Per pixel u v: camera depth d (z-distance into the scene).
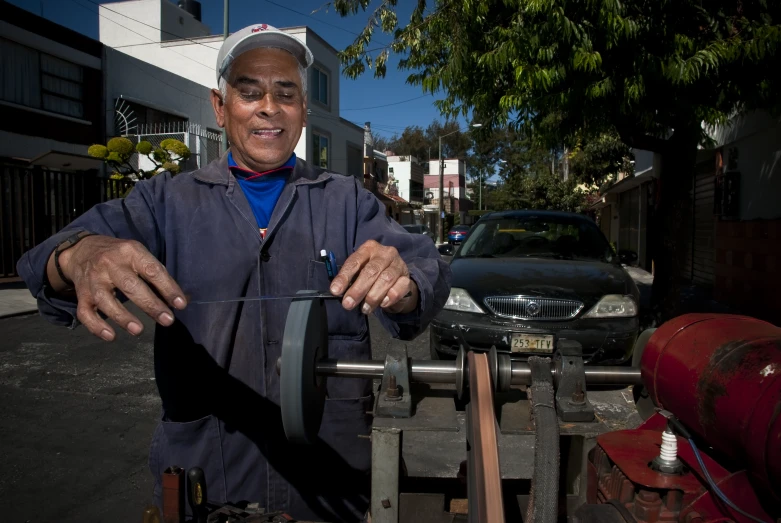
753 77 5.29
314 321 1.20
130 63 15.84
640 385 1.46
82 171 11.10
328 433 1.60
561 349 1.24
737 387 0.98
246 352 1.53
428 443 3.60
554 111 6.42
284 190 1.60
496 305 4.44
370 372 1.26
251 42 1.50
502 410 1.26
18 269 1.19
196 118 18.62
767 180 7.54
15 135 12.62
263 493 1.55
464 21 5.95
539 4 4.80
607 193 19.27
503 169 43.03
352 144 27.84
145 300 1.02
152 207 1.52
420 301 1.32
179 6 25.45
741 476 1.02
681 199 6.12
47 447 3.68
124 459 3.53
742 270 7.96
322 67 24.02
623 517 1.06
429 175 57.12
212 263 1.52
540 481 1.02
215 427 1.53
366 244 1.24
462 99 7.05
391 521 1.20
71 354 5.84
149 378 5.07
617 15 4.77
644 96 5.32
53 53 13.45
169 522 1.27
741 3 5.35
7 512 2.93
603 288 4.51
